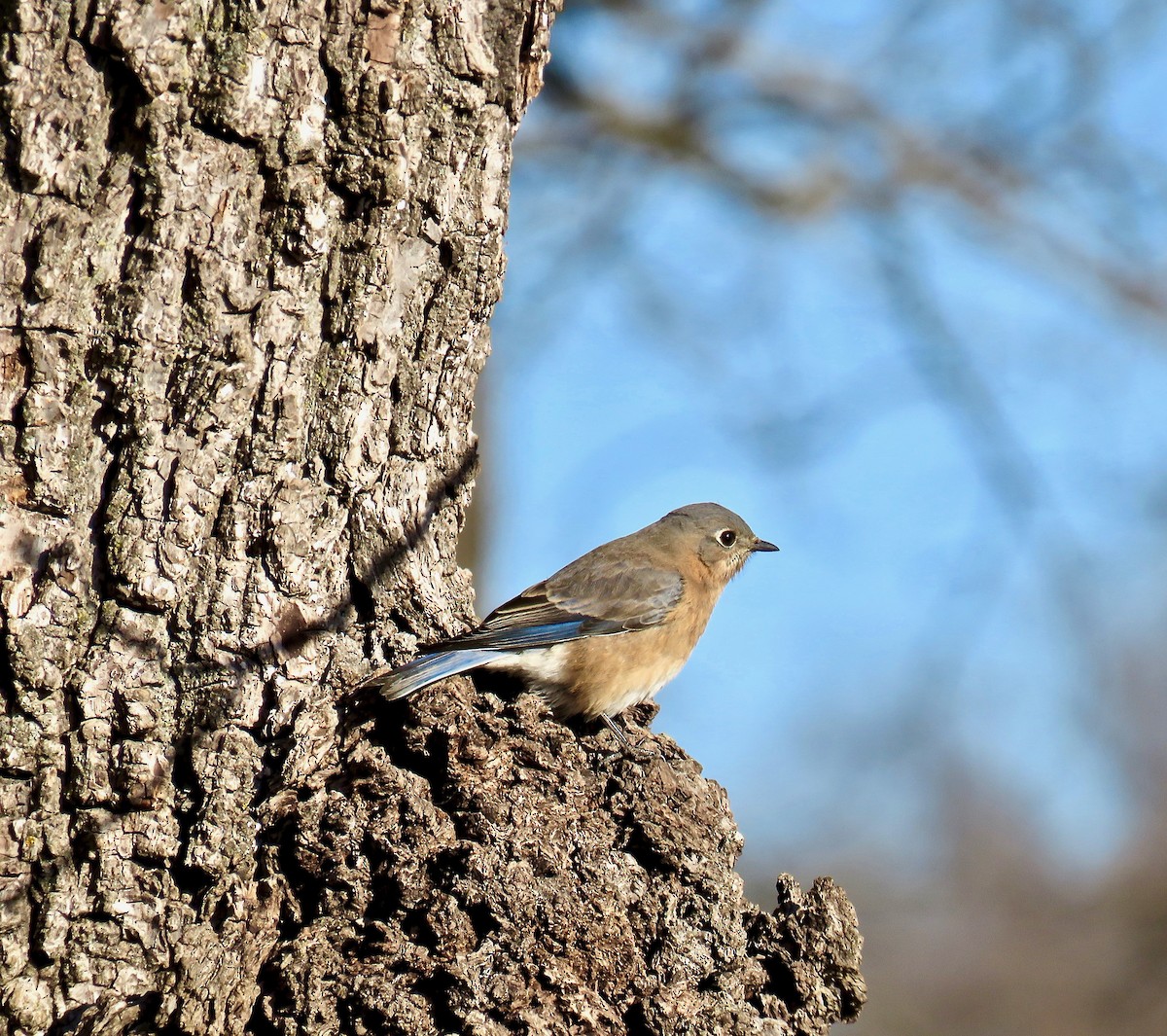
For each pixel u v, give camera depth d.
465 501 12.10
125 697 10.05
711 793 11.66
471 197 11.22
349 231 10.68
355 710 10.91
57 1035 9.78
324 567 10.91
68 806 9.96
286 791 10.46
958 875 30.23
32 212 9.58
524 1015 10.04
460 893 10.27
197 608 10.31
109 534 10.05
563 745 11.27
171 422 10.16
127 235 9.88
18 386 9.71
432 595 11.62
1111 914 29.95
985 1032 28.39
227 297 10.12
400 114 10.55
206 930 10.06
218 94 9.83
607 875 10.71
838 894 11.07
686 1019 10.40
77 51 9.49
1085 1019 29.36
